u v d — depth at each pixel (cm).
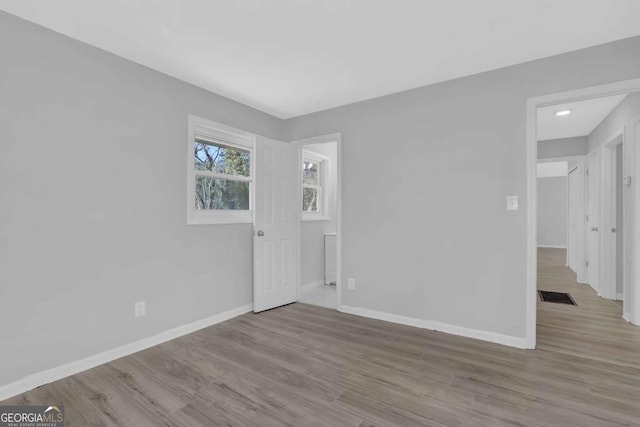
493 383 195
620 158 381
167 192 267
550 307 357
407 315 303
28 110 192
